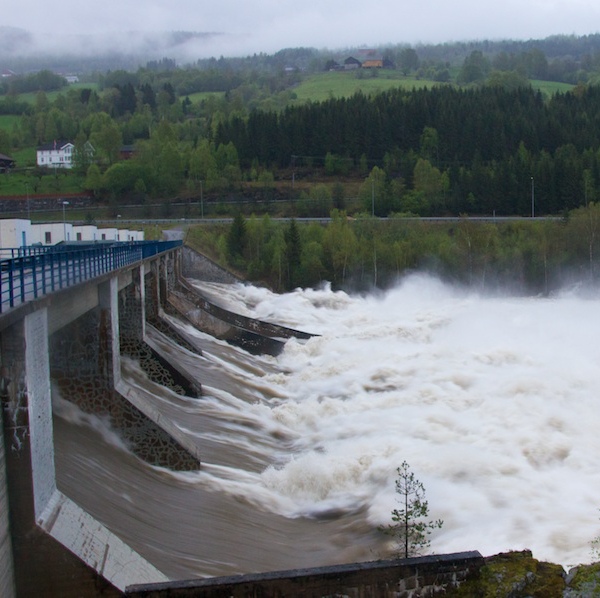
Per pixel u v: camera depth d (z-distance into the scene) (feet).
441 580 62.13
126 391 107.14
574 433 127.65
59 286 80.18
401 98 625.82
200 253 337.11
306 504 104.58
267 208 511.40
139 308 140.46
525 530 92.43
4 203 528.63
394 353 196.65
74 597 61.72
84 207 522.06
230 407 140.97
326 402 147.33
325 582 60.18
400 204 504.02
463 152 577.43
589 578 61.93
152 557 73.31
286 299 316.81
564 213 429.79
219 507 94.53
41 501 63.77
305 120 592.19
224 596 58.90
